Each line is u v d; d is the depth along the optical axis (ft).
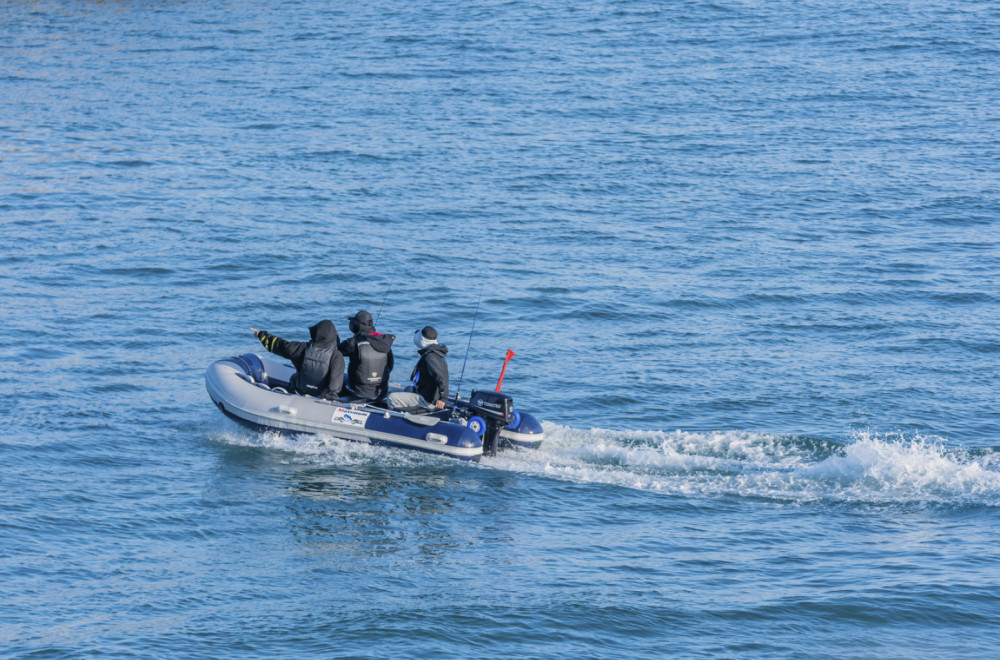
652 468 148.77
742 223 284.41
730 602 108.88
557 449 155.12
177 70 469.16
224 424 164.04
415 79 450.71
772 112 403.34
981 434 163.43
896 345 204.33
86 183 306.35
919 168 336.08
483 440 152.05
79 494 135.64
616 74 458.91
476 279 239.09
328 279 236.63
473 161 336.49
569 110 402.11
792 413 172.14
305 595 109.50
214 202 292.20
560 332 209.87
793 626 104.01
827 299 230.07
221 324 209.77
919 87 440.86
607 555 121.39
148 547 121.08
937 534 128.06
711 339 207.21
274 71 467.11
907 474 146.61
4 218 273.13
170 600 107.65
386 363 159.63
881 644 100.89
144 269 240.12
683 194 309.01
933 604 108.47
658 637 101.55
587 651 99.09
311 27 568.82
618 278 241.55
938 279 242.99
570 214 288.92
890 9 592.19
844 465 149.18
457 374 187.21
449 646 99.14
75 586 110.32
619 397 177.78
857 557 120.88
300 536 125.49
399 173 323.37
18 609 104.47
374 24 572.51
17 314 210.18
